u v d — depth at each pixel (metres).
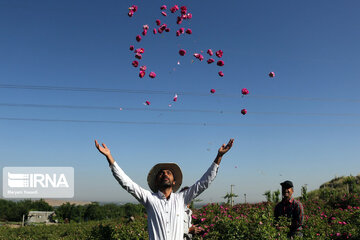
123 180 2.91
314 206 12.14
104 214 67.38
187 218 4.25
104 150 2.93
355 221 7.12
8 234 20.25
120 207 68.19
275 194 16.55
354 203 12.83
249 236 5.34
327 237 6.46
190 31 4.58
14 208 76.94
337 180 25.41
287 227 5.15
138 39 4.54
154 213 2.92
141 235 6.22
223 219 5.98
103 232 6.20
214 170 3.03
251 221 5.67
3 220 74.50
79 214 68.69
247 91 4.40
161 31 4.57
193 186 3.06
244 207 10.67
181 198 3.05
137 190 2.97
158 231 2.86
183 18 4.57
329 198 15.17
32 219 71.44
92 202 72.62
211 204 9.09
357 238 6.27
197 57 4.54
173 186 3.45
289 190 5.25
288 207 5.25
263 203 12.48
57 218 66.75
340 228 6.76
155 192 3.45
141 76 4.53
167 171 3.25
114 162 2.93
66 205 70.12
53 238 16.42
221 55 4.54
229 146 3.08
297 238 5.07
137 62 4.56
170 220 2.89
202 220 7.45
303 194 16.03
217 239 5.68
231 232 5.59
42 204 86.81
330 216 9.66
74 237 13.84
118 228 6.48
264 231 5.08
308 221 7.29
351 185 19.84
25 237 19.08
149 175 3.43
